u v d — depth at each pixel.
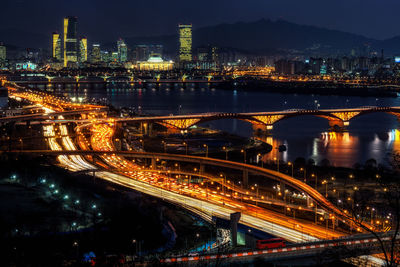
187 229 180.12
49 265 137.75
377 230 162.50
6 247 150.00
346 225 178.25
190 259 128.50
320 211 193.75
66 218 183.62
